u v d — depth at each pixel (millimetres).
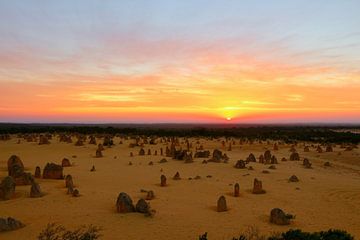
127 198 23359
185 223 21141
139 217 22016
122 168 43250
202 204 25859
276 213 21625
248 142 88688
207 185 33156
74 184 32125
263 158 51406
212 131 127750
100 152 54344
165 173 39969
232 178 37375
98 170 41281
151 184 33188
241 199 27812
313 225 21562
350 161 57188
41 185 31281
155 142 80062
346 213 24562
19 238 18031
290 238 16578
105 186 31672
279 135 116500
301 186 33969
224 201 24094
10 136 90062
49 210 23328
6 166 41750
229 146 72875
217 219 22125
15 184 29641
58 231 18844
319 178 39250
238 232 19734
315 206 26328
